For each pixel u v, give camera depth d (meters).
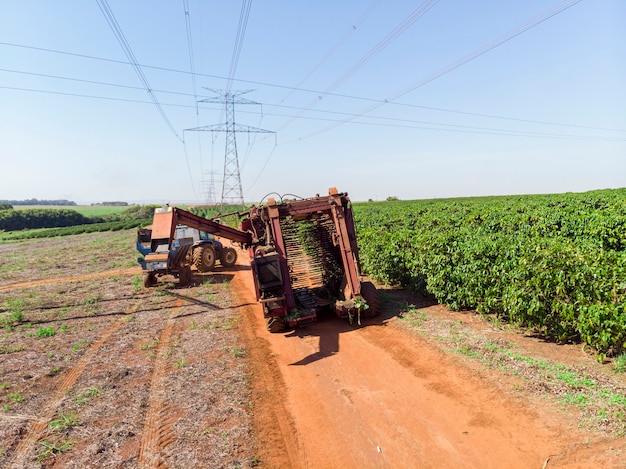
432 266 11.01
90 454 5.32
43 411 6.60
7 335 10.85
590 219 16.52
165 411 6.39
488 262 9.50
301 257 11.98
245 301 13.45
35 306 14.28
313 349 8.71
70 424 6.09
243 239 15.59
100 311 13.19
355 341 8.95
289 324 9.91
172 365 8.25
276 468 4.91
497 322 9.21
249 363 8.13
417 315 10.26
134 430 5.88
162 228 14.16
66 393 7.17
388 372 7.27
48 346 9.84
